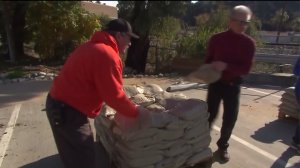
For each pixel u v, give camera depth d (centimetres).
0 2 1605
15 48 1736
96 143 542
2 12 1641
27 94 906
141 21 1567
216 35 468
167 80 1138
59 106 348
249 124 686
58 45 1609
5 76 1149
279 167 499
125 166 416
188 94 925
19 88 978
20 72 1199
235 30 452
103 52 332
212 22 1542
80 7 1656
